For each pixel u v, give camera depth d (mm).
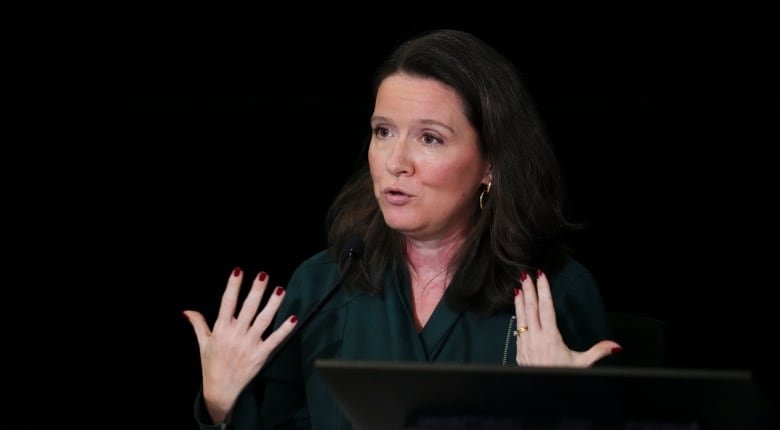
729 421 5551
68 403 16750
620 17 20344
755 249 19203
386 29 20547
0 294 18641
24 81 20828
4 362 17484
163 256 19281
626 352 9180
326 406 8328
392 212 7941
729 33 20203
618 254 19328
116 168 20438
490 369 5414
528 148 8227
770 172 19969
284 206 20125
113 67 20938
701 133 20219
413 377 5531
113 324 18281
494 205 8289
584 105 20500
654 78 20500
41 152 20484
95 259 19203
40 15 20703
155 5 20797
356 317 8469
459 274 8266
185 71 21016
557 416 5621
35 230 19625
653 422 5594
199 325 7809
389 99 7844
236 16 20766
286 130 20734
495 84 7969
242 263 19312
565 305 8453
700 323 18312
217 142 20688
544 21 20391
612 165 20281
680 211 19766
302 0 20609
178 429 16500
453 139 7836
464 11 20375
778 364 17672
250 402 8086
